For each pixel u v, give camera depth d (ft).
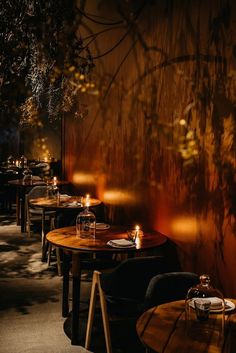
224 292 11.60
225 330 8.09
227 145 11.35
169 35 14.71
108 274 12.60
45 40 16.85
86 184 25.75
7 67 16.49
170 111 14.64
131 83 18.06
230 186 11.25
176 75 14.19
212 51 12.08
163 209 15.48
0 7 16.43
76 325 13.28
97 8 22.33
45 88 20.40
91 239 14.74
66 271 15.24
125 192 19.17
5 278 19.20
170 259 14.97
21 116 18.26
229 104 11.25
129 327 14.21
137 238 14.52
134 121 17.87
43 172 37.22
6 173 34.91
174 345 7.52
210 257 12.32
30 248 24.20
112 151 20.81
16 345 13.14
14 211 35.68
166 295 10.36
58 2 16.75
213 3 12.03
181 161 13.99
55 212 22.49
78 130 27.55
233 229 11.14
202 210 12.73
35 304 16.30
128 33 18.29
